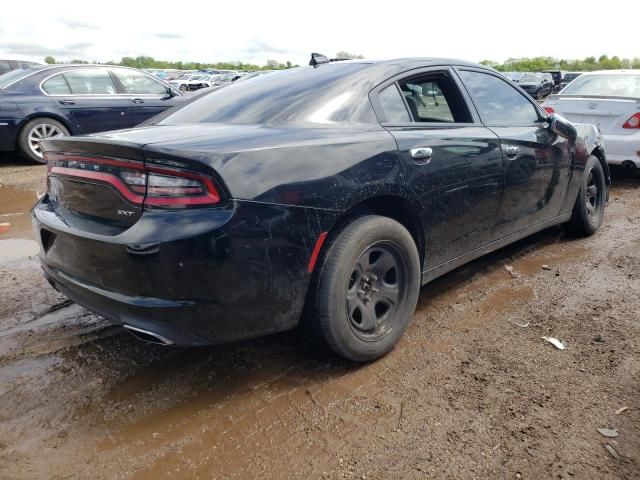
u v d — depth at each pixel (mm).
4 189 6828
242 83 3326
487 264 4207
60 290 2680
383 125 2832
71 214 2504
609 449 2143
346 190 2469
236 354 2875
